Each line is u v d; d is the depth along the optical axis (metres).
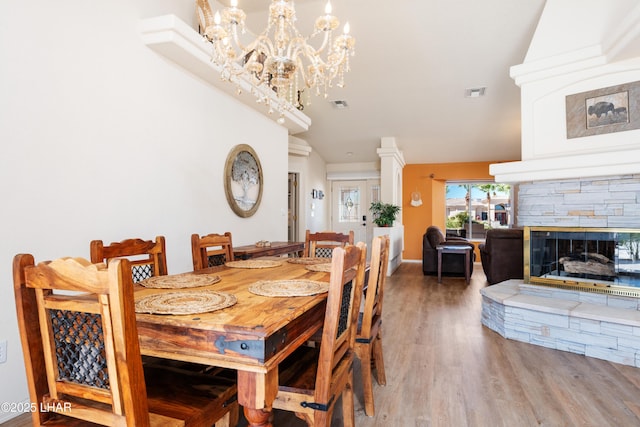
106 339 0.88
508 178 3.44
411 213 8.54
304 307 1.31
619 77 2.92
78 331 0.96
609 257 3.08
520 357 2.72
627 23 2.52
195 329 1.15
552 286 3.29
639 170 2.72
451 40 4.18
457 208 8.77
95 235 2.32
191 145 3.19
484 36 4.09
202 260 2.51
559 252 3.36
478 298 4.66
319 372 1.31
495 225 8.49
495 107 5.70
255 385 1.10
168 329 1.19
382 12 3.79
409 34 4.11
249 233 4.16
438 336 3.20
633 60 2.86
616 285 2.98
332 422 1.87
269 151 4.63
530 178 3.32
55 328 0.99
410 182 8.55
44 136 2.03
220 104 3.61
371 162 8.55
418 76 4.93
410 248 8.55
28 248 1.95
